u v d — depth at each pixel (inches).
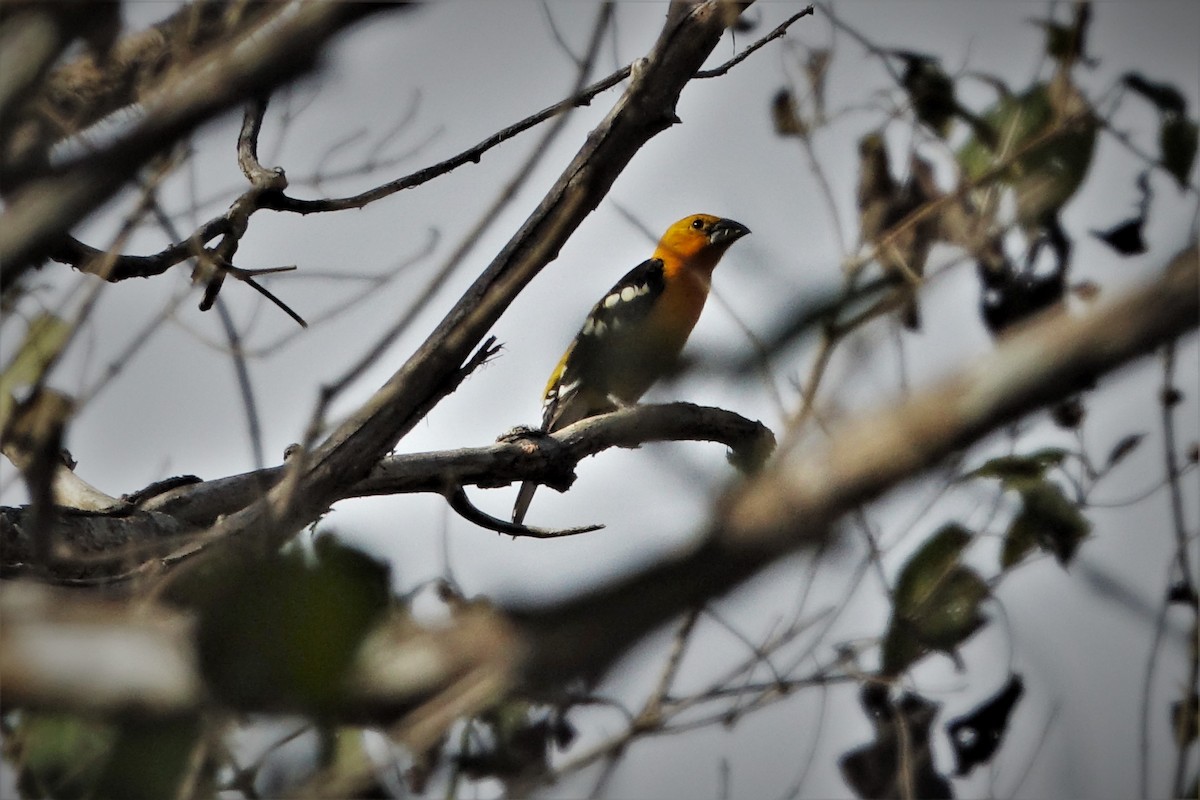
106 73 237.8
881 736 300.7
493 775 247.6
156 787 188.7
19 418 245.8
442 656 140.4
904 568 310.0
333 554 150.9
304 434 202.2
